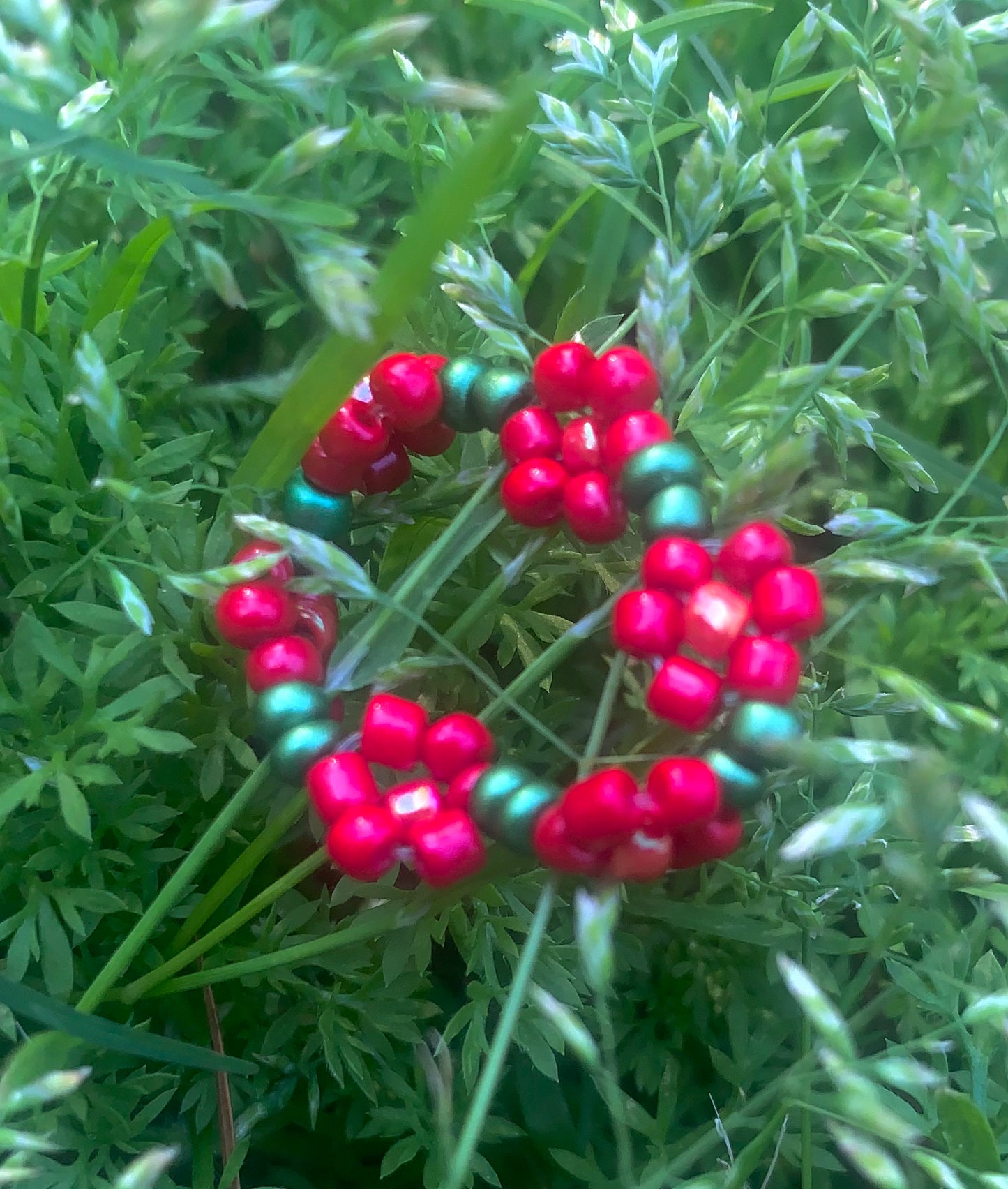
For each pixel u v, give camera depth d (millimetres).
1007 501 59
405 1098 68
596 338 73
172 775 69
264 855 66
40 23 49
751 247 97
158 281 78
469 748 57
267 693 59
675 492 57
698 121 70
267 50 79
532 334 63
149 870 66
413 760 58
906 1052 56
